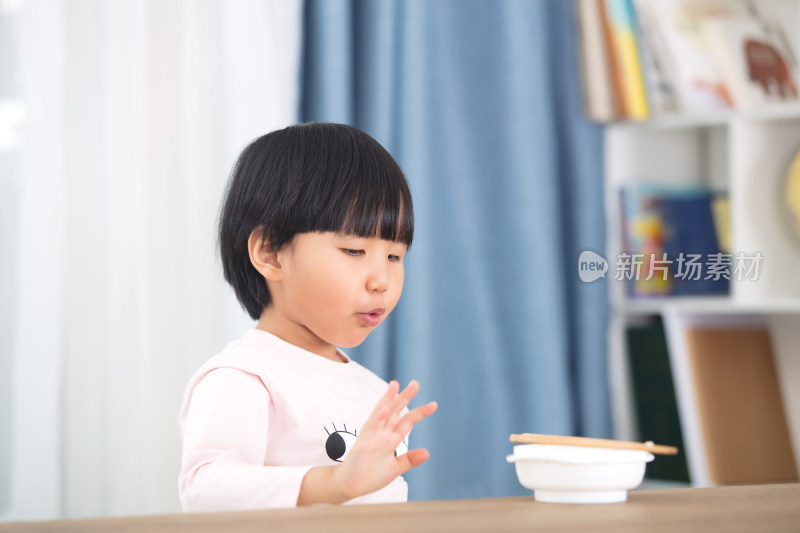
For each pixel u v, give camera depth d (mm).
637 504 784
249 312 1311
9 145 2064
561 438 862
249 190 1247
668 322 2857
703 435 2812
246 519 689
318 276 1179
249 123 2266
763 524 662
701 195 3059
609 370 2816
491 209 2719
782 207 2852
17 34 2066
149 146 2256
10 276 2061
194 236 2240
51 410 2037
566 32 2799
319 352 1296
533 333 2650
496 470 2602
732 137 2805
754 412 2920
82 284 2160
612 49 2771
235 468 993
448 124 2648
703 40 2979
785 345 3053
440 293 2592
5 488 2031
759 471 2863
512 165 2686
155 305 2244
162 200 2262
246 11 2277
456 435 2564
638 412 2982
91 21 2186
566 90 2799
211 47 2291
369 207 1188
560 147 2836
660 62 2920
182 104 2271
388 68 2484
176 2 2289
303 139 1242
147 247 2238
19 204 2059
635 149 3135
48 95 2061
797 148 2879
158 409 2223
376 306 1201
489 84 2721
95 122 2186
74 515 2111
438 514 712
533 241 2666
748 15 3070
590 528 642
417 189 2504
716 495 855
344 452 1207
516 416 2676
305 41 2488
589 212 2775
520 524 660
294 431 1182
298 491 936
